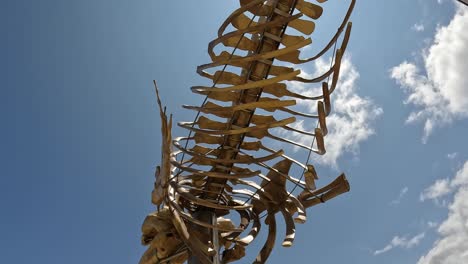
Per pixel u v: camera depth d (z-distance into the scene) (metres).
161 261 17.69
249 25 14.16
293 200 17.78
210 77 15.31
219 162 16.97
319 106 14.40
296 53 14.47
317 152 16.22
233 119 16.00
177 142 16.84
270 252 17.42
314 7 13.92
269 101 14.27
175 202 16.84
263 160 16.14
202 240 17.52
